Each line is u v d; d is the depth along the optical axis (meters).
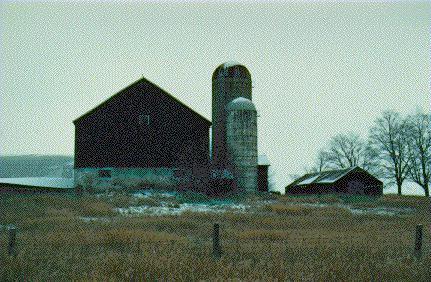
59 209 33.50
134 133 51.78
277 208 36.34
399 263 13.73
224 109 59.78
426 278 12.03
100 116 51.72
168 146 52.00
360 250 16.02
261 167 67.31
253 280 10.77
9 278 11.16
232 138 56.34
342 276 11.36
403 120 75.31
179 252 14.64
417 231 15.88
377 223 29.14
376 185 64.31
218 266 12.16
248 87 60.56
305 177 76.38
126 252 15.40
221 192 52.25
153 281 10.86
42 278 11.24
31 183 53.62
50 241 17.88
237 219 29.30
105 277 10.79
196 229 24.50
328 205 45.94
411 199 53.53
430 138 72.81
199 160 52.06
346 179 63.81
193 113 52.66
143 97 52.22
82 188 48.78
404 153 74.44
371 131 77.25
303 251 15.84
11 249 14.48
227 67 60.69
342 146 90.00
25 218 27.36
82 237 18.78
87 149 51.44
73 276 11.18
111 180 51.03
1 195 42.00
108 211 32.00
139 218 29.16
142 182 51.25
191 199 46.19
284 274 11.35
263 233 21.20
